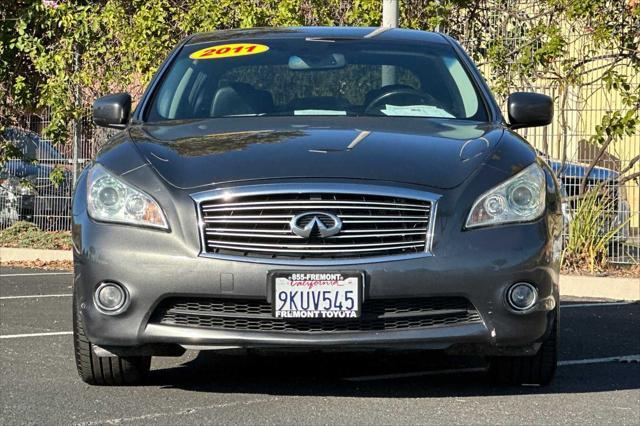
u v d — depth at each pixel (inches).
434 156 311.1
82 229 305.9
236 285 291.1
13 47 844.0
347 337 293.0
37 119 868.6
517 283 297.3
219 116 364.5
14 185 869.8
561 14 698.2
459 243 294.8
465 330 295.3
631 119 674.2
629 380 355.3
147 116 368.2
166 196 299.6
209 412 299.3
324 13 753.0
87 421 290.0
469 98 373.1
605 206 684.1
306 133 327.3
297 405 307.7
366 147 313.9
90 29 813.2
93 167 318.3
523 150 322.7
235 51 397.1
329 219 293.1
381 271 290.7
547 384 338.0
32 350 407.2
